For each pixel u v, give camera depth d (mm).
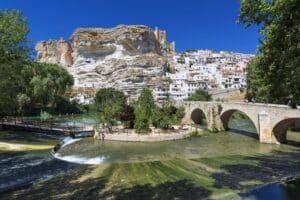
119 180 26500
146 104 58438
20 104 78625
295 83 15484
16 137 50562
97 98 132000
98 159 35500
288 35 13828
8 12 46188
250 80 78938
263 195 23234
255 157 36438
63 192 23422
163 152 40312
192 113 78250
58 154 38125
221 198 22516
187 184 25547
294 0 12633
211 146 45344
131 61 191250
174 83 162625
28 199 21984
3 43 43750
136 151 41219
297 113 41844
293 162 33688
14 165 31578
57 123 70938
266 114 48094
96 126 56969
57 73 113938
